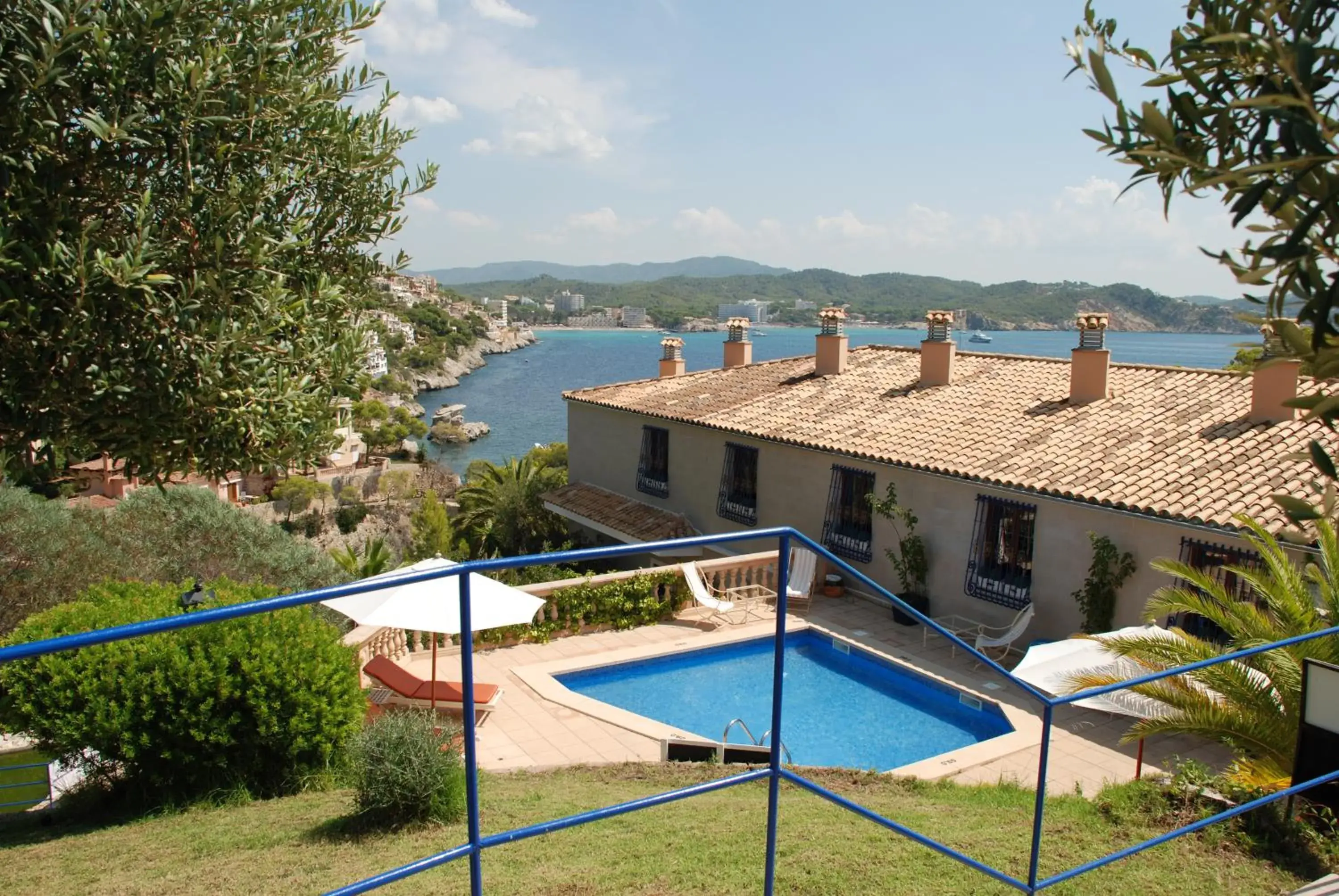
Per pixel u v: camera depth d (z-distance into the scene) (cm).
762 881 638
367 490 6588
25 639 967
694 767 1111
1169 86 182
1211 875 635
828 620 1848
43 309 544
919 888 620
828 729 1430
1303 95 141
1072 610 1616
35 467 571
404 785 841
